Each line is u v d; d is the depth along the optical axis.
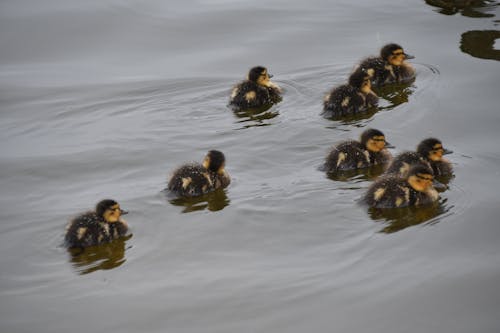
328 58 20.95
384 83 19.48
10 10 24.67
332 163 15.13
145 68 21.00
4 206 14.27
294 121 17.44
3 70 21.09
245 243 12.66
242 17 24.08
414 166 13.76
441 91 18.48
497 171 14.68
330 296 11.18
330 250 12.36
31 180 15.30
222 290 11.41
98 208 13.02
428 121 17.03
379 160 15.51
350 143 15.49
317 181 14.66
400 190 13.58
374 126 17.03
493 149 15.51
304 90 19.22
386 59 19.69
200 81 19.97
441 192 14.10
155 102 18.95
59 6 25.00
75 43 22.69
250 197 14.11
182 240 12.81
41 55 22.03
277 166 15.40
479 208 13.41
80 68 21.16
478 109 17.34
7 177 15.44
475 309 10.85
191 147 16.41
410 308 10.88
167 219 13.45
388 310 10.85
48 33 23.22
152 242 12.80
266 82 18.69
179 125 17.61
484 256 12.03
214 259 12.23
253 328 10.58
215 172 14.58
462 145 15.80
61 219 13.64
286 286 11.44
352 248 12.37
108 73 20.77
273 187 14.47
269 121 17.53
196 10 24.73
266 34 22.80
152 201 14.10
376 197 13.58
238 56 21.44
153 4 25.20
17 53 22.12
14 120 18.25
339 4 24.88
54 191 14.84
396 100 18.41
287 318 10.75
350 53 21.16
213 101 18.89
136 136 17.12
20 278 11.96
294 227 13.06
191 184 14.22
